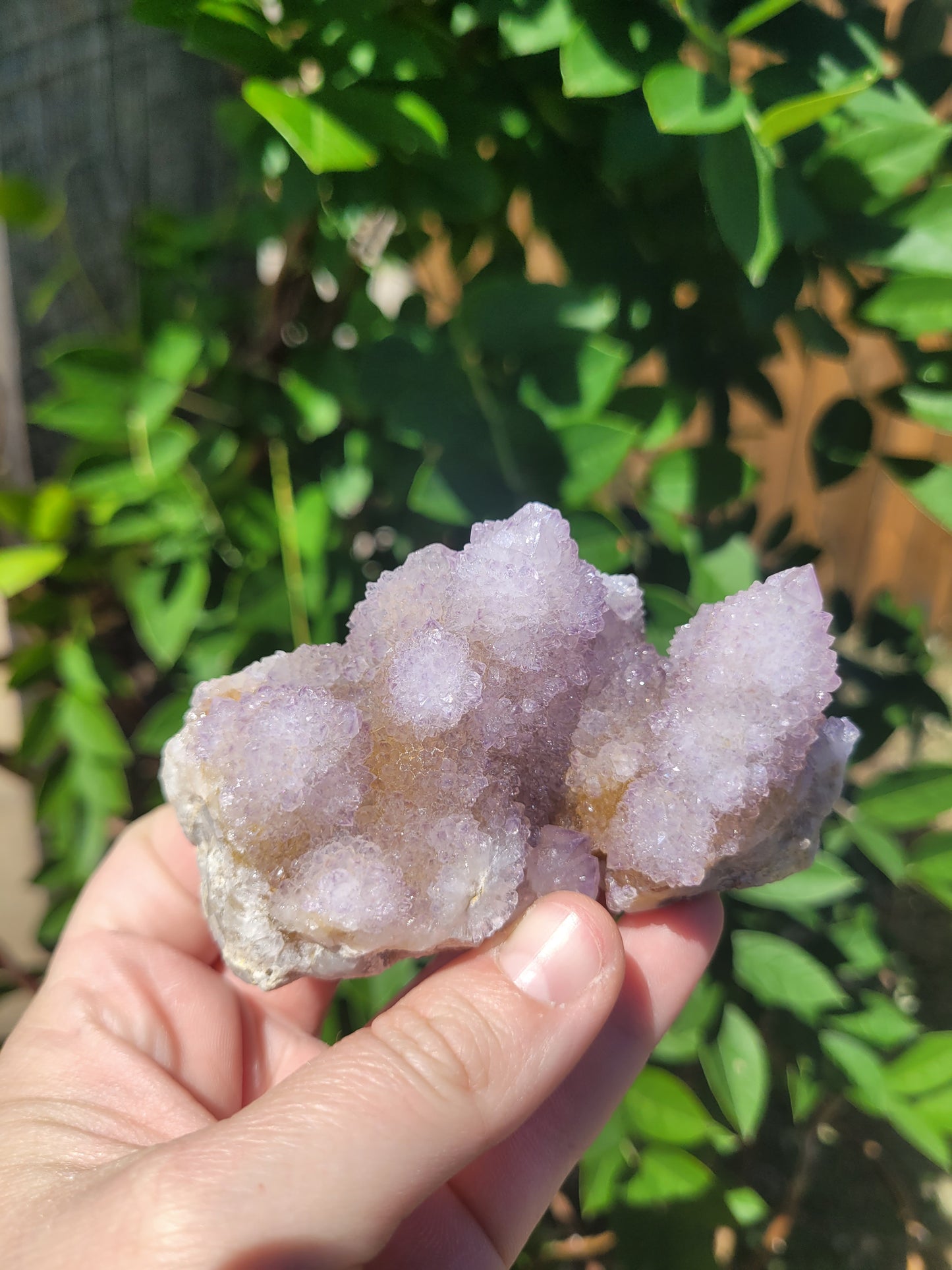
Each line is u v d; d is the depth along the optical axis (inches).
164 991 7.6
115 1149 5.9
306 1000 8.4
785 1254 11.8
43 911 12.9
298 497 8.4
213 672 9.1
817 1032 9.6
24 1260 4.7
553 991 5.5
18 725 11.9
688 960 7.1
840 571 20.4
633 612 6.5
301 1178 4.7
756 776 5.7
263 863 5.4
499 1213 7.0
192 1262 4.5
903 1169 12.9
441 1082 5.1
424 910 5.4
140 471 8.8
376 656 5.8
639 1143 8.8
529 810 6.0
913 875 9.0
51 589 10.4
